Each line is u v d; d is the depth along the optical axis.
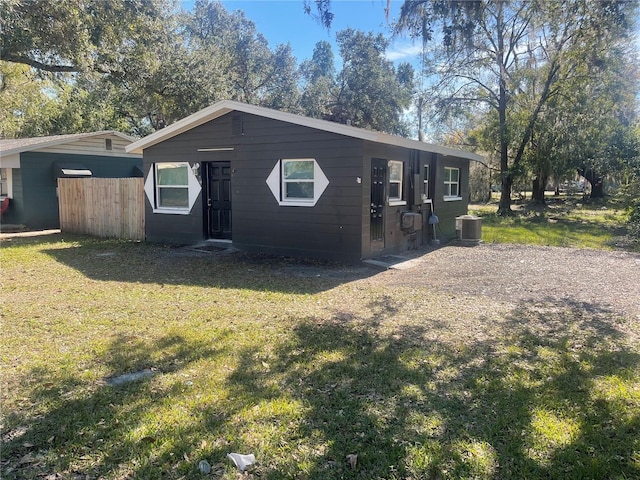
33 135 28.75
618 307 5.47
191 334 4.35
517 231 14.63
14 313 5.01
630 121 20.05
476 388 3.24
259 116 9.38
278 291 6.30
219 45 30.67
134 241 11.63
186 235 11.02
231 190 10.02
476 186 32.75
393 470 2.31
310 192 8.98
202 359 3.73
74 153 15.77
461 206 14.37
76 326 4.58
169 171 11.20
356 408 2.93
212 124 10.14
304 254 9.10
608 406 2.96
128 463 2.34
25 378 3.32
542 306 5.52
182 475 2.26
